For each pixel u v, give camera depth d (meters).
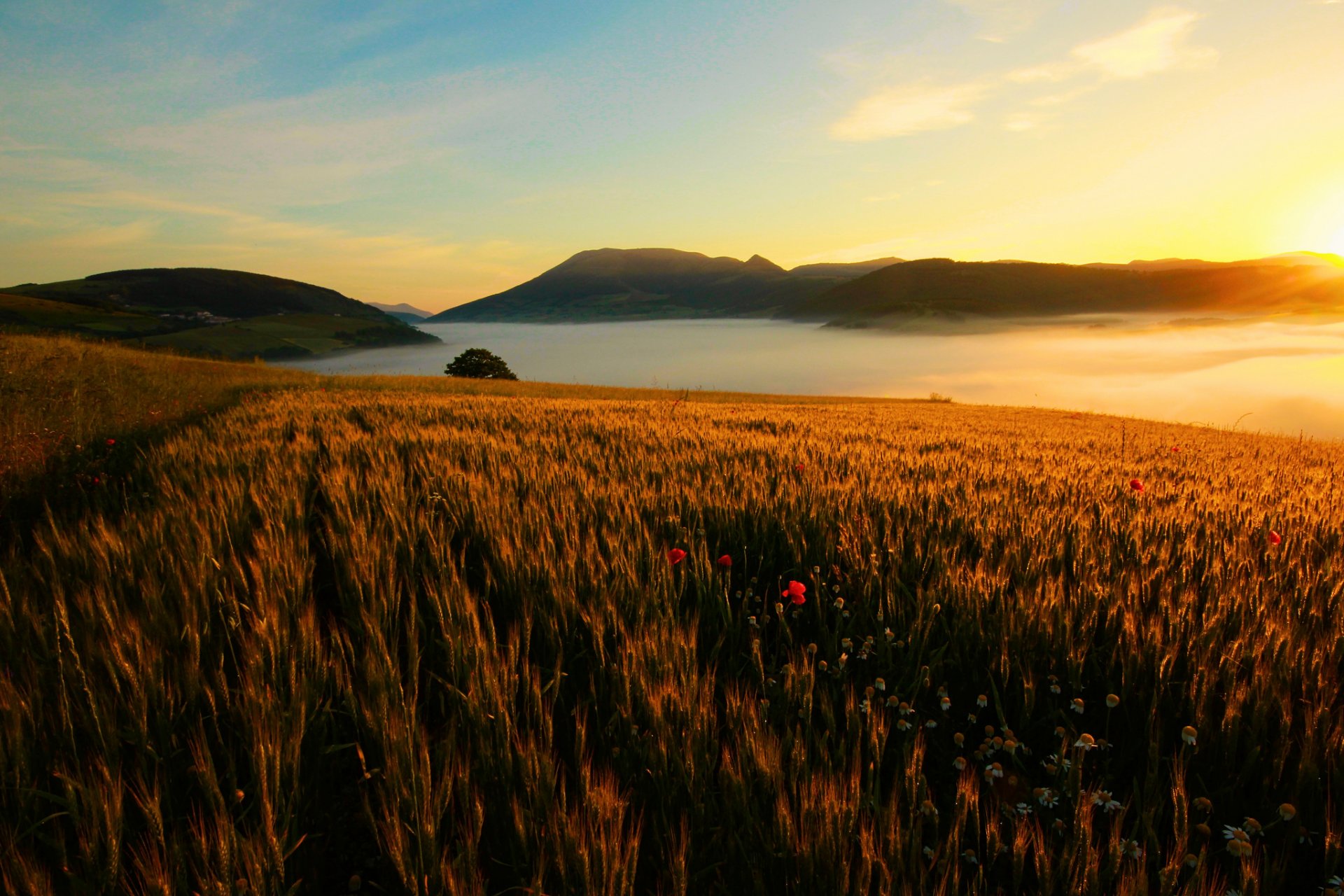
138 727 1.92
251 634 2.43
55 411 7.79
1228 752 1.91
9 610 2.49
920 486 5.12
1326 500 5.29
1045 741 2.24
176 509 4.02
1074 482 5.84
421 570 3.33
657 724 1.98
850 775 1.84
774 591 3.40
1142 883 1.41
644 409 14.11
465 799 1.74
